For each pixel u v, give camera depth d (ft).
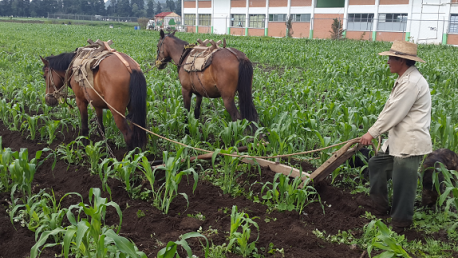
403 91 13.19
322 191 17.44
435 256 12.76
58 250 13.26
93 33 143.02
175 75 44.50
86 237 11.25
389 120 13.42
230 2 190.90
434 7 132.77
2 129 26.07
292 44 99.55
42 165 20.44
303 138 21.56
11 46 73.36
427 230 14.46
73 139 24.35
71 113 27.35
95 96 19.83
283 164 18.97
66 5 536.42
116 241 10.09
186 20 215.92
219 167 20.16
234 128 19.58
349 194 17.40
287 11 170.91
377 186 15.10
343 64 52.39
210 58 21.99
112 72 18.57
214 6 198.70
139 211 15.49
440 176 15.61
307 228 14.67
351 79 45.44
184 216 15.55
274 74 43.93
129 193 17.24
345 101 30.01
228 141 19.86
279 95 33.88
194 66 22.65
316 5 162.50
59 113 29.58
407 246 13.44
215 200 16.87
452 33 131.34
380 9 144.66
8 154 16.21
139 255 11.32
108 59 18.99
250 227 14.66
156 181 18.40
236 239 13.21
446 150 16.30
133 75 18.70
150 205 16.35
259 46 89.35
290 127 20.81
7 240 13.87
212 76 22.06
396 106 13.25
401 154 13.62
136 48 80.64
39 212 15.16
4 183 17.06
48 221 13.21
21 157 15.80
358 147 15.28
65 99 23.25
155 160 20.29
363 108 25.00
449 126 19.22
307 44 105.19
